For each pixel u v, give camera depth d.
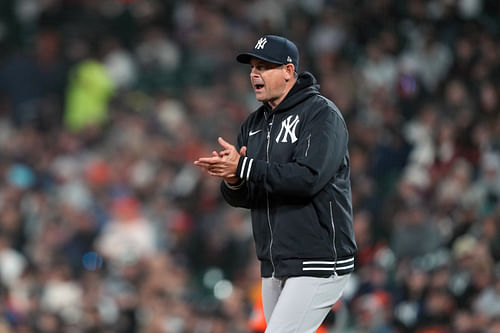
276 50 16.42
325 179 15.97
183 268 40.53
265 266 16.86
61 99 53.84
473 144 42.94
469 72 46.88
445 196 40.34
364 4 55.59
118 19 57.97
